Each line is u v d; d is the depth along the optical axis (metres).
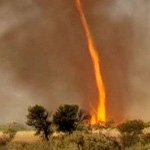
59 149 21.34
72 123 27.78
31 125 28.34
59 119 27.73
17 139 31.08
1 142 30.27
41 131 28.09
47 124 28.16
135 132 27.00
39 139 28.56
